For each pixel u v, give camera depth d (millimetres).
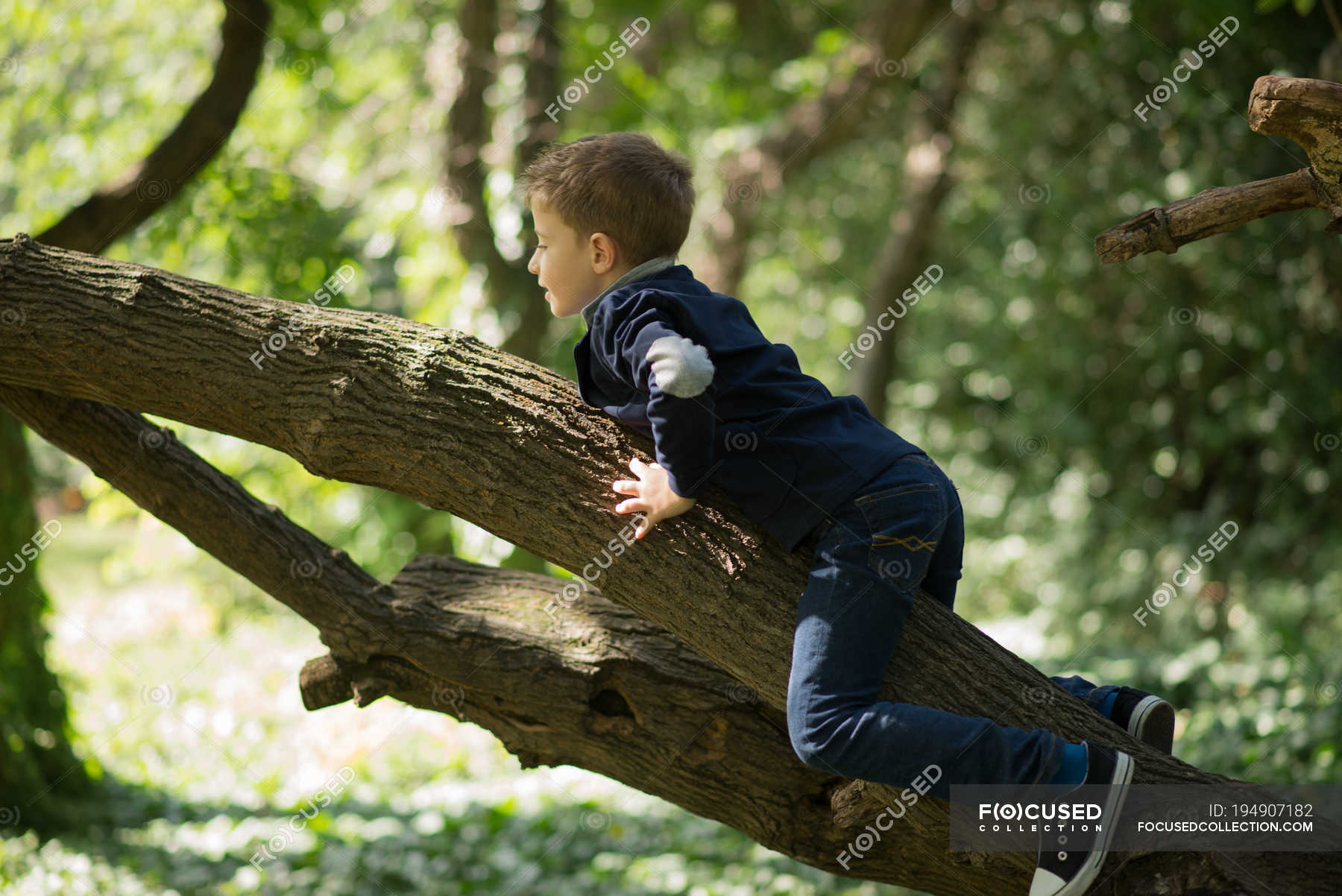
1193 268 8742
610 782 6793
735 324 2342
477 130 8211
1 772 5867
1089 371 10016
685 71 11156
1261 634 7465
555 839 5789
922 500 2246
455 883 5262
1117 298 9719
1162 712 2439
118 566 11148
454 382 2477
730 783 2791
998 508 10820
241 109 5434
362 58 10148
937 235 9758
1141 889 2158
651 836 5785
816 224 11852
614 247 2389
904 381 11641
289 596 2959
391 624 2914
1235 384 8859
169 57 9352
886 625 2203
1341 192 2141
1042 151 9688
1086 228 9281
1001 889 2488
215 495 2986
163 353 2580
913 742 2113
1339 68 4789
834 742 2152
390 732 8062
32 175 8539
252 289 7512
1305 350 8258
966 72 9344
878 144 11250
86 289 2645
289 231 7375
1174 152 8664
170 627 11180
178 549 10641
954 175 9422
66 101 8578
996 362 10672
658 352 2098
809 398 2316
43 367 2668
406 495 2570
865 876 2812
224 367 2553
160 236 7012
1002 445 11086
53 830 5891
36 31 8383
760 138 9469
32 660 6129
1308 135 2125
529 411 2463
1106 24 8859
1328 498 8211
